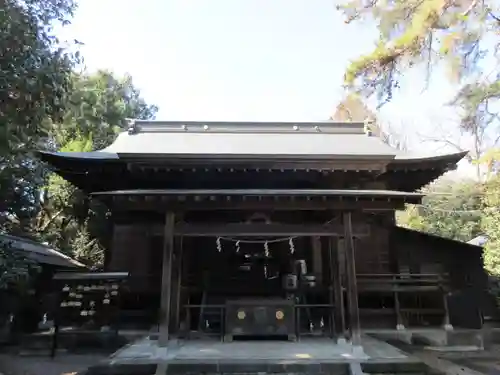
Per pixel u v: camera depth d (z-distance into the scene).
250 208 8.96
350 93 9.55
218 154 11.24
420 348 11.14
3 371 8.69
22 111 6.84
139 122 15.09
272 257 12.60
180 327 10.40
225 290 12.04
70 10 8.48
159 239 12.59
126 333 11.16
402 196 8.77
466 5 7.96
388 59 8.85
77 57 8.16
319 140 14.52
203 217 11.80
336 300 9.51
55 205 20.17
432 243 13.49
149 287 12.27
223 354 8.10
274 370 7.48
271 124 15.38
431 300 12.59
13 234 13.46
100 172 12.57
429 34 8.33
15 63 6.47
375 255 13.34
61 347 10.48
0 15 6.23
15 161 7.38
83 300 10.71
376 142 14.38
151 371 7.48
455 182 28.64
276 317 9.55
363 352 8.14
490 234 12.95
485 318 13.12
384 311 11.88
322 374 7.45
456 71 8.45
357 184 12.23
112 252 12.48
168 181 12.43
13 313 11.27
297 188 12.29
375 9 8.91
